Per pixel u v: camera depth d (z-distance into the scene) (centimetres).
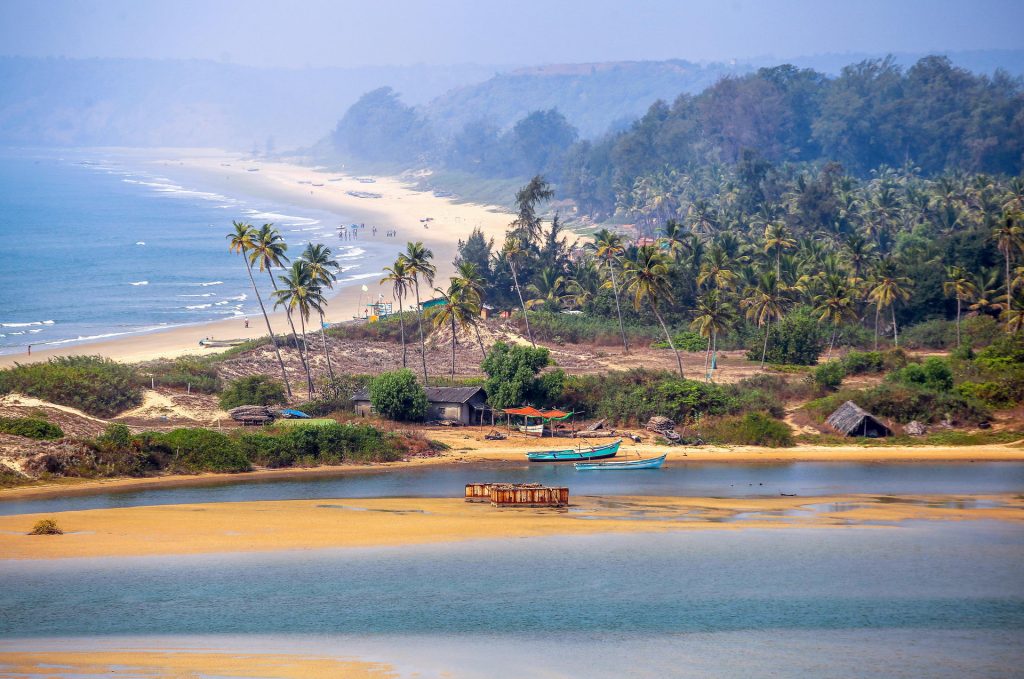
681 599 7838
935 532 9844
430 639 6925
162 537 9125
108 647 6575
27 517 9712
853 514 10550
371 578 8144
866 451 14125
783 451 14188
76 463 11919
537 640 6969
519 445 14350
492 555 8850
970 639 7188
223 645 6681
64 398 14600
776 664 6694
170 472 12356
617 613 7506
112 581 7912
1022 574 8569
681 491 11719
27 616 7131
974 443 14400
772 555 9006
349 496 11212
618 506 10838
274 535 9288
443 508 10600
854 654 6881
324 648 6688
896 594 8038
